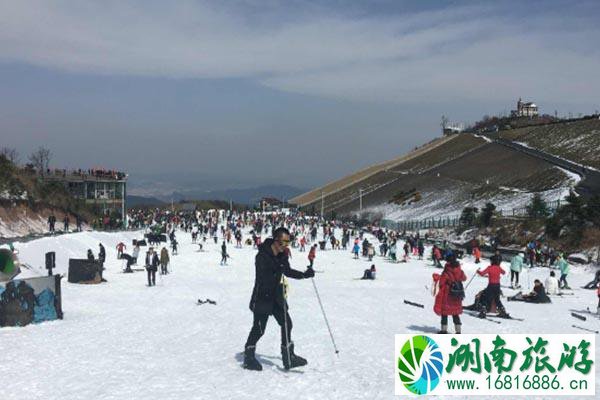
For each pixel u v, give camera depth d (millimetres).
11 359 10836
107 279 33625
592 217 47812
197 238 72938
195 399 8172
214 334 13648
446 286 13531
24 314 15281
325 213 127938
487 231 62500
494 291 17266
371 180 156750
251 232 75562
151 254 29938
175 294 25500
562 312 19969
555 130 139500
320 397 8359
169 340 12844
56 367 10172
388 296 23578
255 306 9719
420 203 106750
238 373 9633
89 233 52875
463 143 163875
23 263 32500
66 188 74625
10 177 57938
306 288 28062
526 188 89062
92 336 13406
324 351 11477
